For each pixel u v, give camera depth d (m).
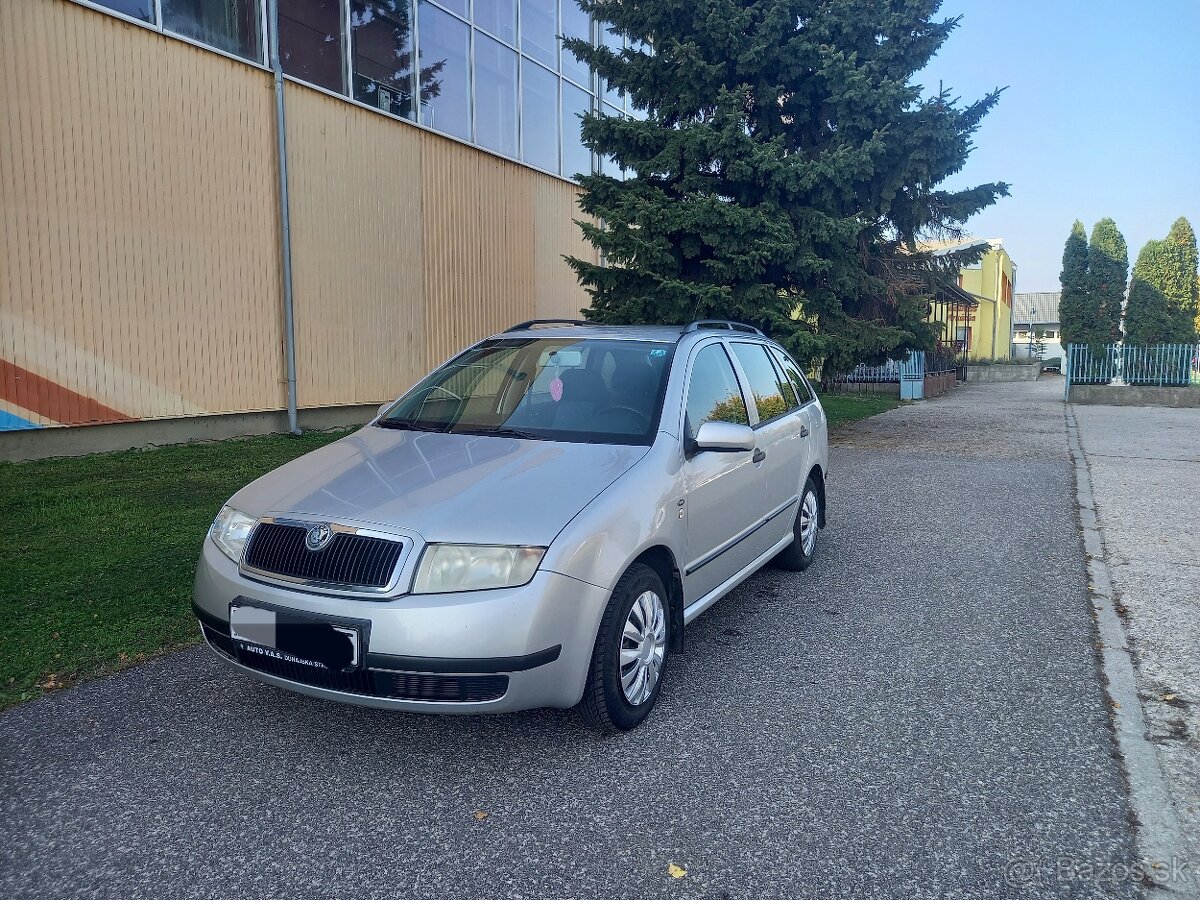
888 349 13.14
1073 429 15.55
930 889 2.53
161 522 6.40
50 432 9.19
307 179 11.87
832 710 3.75
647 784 3.09
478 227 15.34
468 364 4.88
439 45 14.20
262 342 11.38
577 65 18.16
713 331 5.05
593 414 4.14
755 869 2.61
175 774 3.11
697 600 4.17
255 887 2.49
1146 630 4.82
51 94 8.88
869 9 11.84
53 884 2.49
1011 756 3.34
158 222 9.98
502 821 2.84
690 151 11.99
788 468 5.40
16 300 8.72
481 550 3.05
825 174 11.55
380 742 3.38
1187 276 23.69
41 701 3.67
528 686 3.04
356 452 3.96
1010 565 6.21
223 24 10.59
